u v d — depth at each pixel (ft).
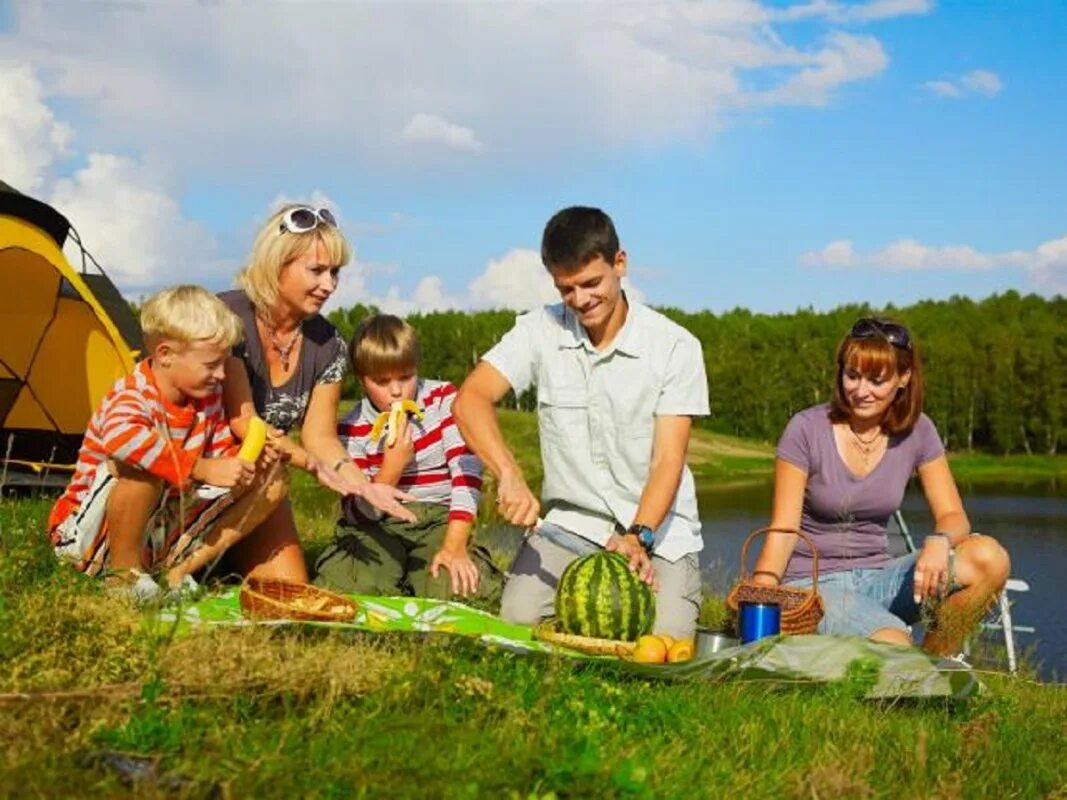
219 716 11.84
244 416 19.90
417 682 13.08
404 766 11.16
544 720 12.85
